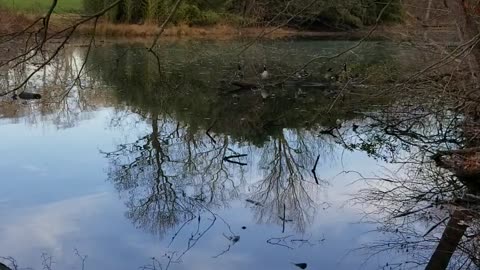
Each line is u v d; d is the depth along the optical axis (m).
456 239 6.27
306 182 8.92
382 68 14.27
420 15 11.51
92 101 14.94
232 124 13.24
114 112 13.87
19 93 13.83
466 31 7.41
